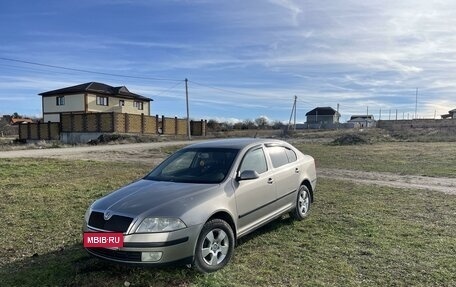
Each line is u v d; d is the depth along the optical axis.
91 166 16.03
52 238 6.38
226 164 5.77
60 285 4.48
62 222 7.30
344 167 17.38
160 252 4.40
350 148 28.50
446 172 15.43
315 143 36.25
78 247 5.93
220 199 5.11
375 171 15.96
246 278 4.65
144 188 5.30
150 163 18.30
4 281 4.62
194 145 6.66
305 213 7.45
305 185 7.56
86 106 51.69
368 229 6.79
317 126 94.12
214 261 4.88
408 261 5.22
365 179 13.59
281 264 5.11
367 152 24.94
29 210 8.15
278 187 6.46
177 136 47.62
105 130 41.44
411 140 36.97
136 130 44.19
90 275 4.71
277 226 6.91
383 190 11.09
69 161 17.25
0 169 13.83
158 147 29.50
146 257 4.39
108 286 4.39
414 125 63.78
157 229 4.45
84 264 5.12
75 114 43.59
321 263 5.15
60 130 44.88
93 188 10.63
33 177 12.61
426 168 16.80
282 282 4.55
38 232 6.69
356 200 9.52
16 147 28.22
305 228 6.81
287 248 5.76
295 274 4.78
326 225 7.02
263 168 6.31
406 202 9.31
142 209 4.62
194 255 4.62
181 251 4.51
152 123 46.94
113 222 4.58
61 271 4.90
